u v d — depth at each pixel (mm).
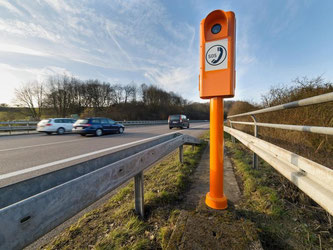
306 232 1290
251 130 6672
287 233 1292
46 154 4590
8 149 5340
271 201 1719
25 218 603
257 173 2561
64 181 1227
